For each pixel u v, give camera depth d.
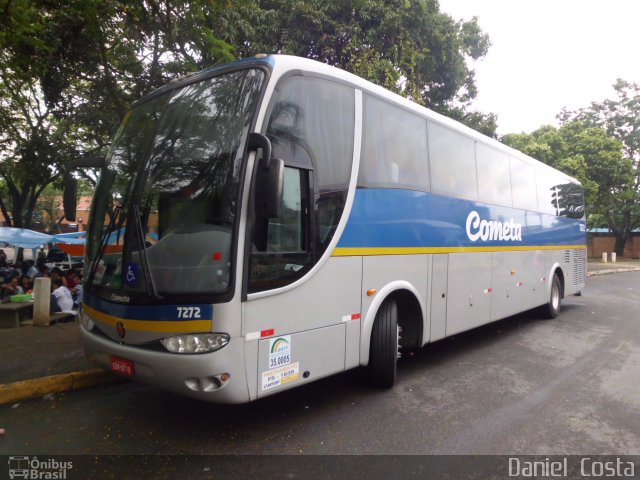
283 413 4.30
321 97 4.16
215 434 3.84
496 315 7.12
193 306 3.28
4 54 7.25
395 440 3.76
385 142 4.90
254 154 3.48
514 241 7.77
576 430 4.02
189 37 8.25
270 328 3.52
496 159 7.36
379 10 11.66
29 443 3.68
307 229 3.87
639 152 31.41
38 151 13.84
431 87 14.93
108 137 12.99
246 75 3.84
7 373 5.05
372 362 4.83
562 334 8.11
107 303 3.77
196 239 3.42
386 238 4.75
